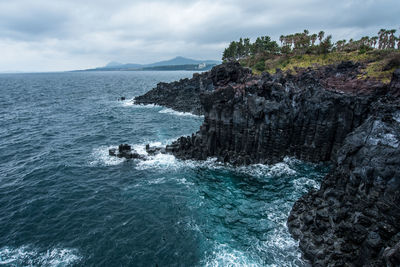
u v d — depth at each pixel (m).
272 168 43.28
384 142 24.02
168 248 25.58
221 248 25.56
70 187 37.41
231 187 37.59
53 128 69.19
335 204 26.48
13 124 72.88
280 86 45.03
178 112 91.94
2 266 22.83
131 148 52.00
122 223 29.45
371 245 20.05
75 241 26.36
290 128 45.47
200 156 46.28
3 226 28.41
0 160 46.84
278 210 31.75
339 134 44.50
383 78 45.00
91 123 75.12
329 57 74.44
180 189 37.19
